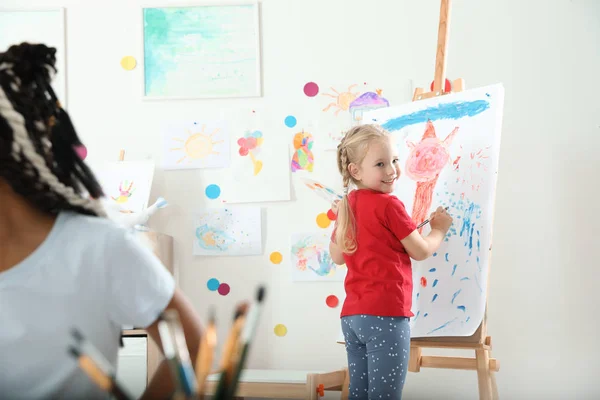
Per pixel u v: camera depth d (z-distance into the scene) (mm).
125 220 2510
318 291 2732
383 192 1968
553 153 2676
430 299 2082
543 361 2625
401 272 1884
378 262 1877
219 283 2762
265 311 2738
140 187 2682
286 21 2812
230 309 2750
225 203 2783
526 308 2645
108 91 2850
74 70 2861
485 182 2055
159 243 2572
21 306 725
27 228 761
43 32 2867
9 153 744
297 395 2295
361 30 2787
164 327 597
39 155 775
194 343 798
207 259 2775
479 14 2744
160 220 2791
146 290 772
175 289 801
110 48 2857
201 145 2805
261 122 2795
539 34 2717
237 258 2768
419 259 1938
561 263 2643
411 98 2742
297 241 2748
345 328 1948
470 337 1992
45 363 724
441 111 2230
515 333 2643
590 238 2639
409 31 2770
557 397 2611
